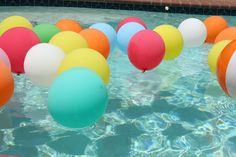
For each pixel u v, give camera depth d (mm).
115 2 9336
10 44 3848
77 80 2783
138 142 3195
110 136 3279
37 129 3348
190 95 4207
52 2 9359
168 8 9359
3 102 3113
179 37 4684
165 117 3670
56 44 3961
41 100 3926
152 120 3602
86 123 2850
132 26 4871
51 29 4613
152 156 2988
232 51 3264
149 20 8547
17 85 4262
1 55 3521
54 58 3545
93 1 9328
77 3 9391
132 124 3508
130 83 4492
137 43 4113
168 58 4734
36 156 2936
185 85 4488
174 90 4328
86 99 2746
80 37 4117
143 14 9117
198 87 4441
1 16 8172
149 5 9352
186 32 5250
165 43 4562
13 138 3189
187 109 3859
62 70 3334
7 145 3078
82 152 3016
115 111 3760
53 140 3180
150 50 4062
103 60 3453
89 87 2781
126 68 5004
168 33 4617
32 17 8242
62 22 5141
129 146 3129
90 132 3336
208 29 5746
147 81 4574
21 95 4020
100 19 8383
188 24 5309
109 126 3455
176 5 9312
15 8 9062
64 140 3186
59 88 2771
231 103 4027
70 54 3432
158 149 3094
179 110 3828
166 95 4184
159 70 4969
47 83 3611
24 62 3650
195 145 3174
